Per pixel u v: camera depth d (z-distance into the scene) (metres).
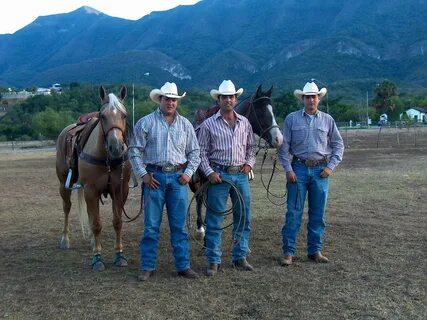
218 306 5.20
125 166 6.43
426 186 12.69
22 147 43.62
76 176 7.07
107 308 5.21
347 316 4.91
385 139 36.66
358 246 7.32
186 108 53.56
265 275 6.12
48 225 9.35
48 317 5.05
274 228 8.58
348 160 20.81
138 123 5.96
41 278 6.21
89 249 7.58
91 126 6.47
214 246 6.21
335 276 6.04
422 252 6.96
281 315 4.97
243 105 7.12
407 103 89.25
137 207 11.16
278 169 18.17
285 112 49.25
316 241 6.62
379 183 13.44
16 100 93.56
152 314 5.04
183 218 6.07
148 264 6.08
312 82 6.50
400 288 5.59
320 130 6.41
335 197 11.42
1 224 9.52
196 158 6.03
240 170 6.20
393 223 8.74
